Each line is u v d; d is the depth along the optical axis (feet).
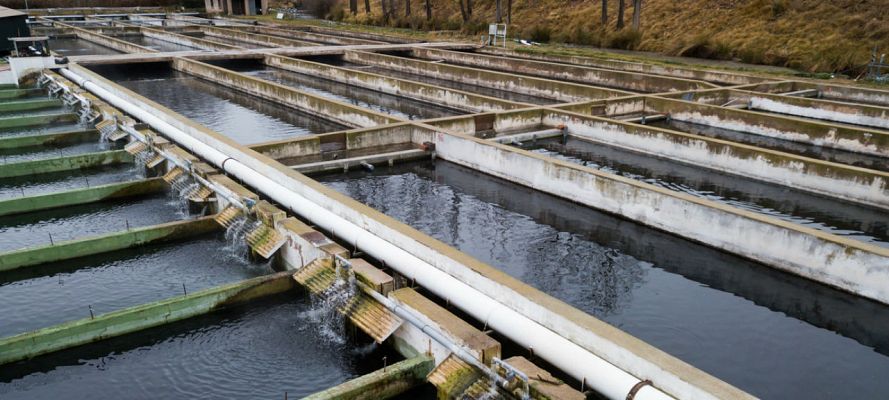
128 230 54.95
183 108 105.50
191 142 71.46
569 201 65.41
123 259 54.19
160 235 55.93
